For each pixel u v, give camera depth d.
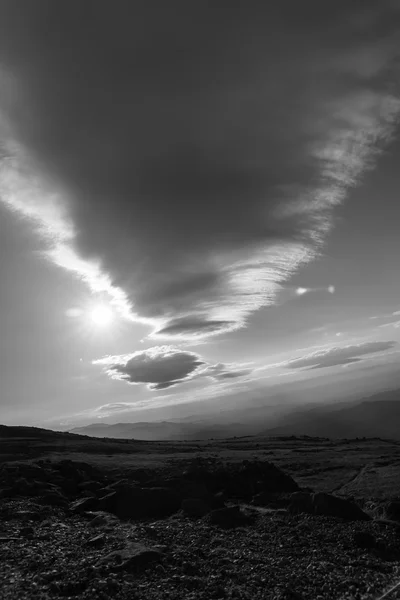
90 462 52.03
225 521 25.80
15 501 28.95
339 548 21.36
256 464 41.28
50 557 16.98
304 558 19.61
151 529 23.19
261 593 15.07
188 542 21.39
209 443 109.06
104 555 17.66
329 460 63.62
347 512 27.52
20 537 20.16
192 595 14.21
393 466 53.69
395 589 15.78
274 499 33.16
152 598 13.66
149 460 55.38
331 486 45.91
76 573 15.05
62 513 27.30
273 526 25.30
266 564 18.52
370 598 15.03
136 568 16.16
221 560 18.48
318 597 14.90
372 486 42.25
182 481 33.75
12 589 13.29
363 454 71.19
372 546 22.03
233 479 38.31
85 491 33.97
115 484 34.66
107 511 28.56
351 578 16.92
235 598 14.27
